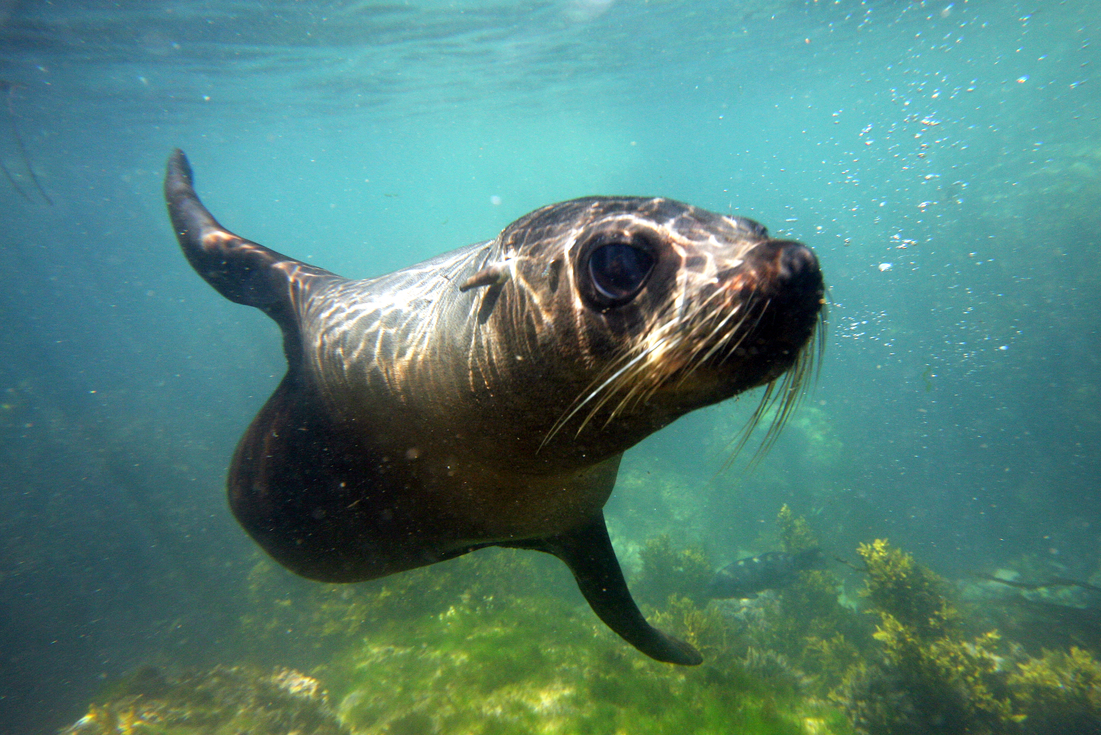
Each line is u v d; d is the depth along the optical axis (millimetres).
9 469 22406
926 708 7961
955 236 25062
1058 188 23484
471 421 2096
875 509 18703
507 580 11055
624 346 1542
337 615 10922
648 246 1532
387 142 48125
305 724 7094
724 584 11281
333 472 2834
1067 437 20094
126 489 20672
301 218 137250
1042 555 17312
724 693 7410
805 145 106812
